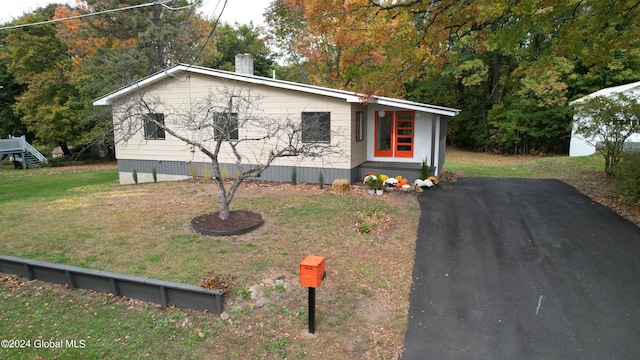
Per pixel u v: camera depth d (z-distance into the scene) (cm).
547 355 445
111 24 2234
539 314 527
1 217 927
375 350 456
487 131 2916
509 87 2795
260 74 3484
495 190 1252
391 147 1448
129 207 1006
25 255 680
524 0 868
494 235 822
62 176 2038
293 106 1287
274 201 1056
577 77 2433
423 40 984
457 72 2564
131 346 457
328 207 995
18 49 2519
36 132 2684
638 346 458
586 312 530
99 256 677
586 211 988
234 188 865
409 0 978
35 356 438
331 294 570
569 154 2472
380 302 556
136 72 2266
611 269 656
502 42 1042
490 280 623
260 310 523
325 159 1282
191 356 442
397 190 1220
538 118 2589
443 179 1448
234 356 443
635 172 955
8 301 551
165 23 2359
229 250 705
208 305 518
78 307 534
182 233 793
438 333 488
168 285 525
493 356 445
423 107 1238
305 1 1024
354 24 979
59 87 2577
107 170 2320
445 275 641
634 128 1222
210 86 1353
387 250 735
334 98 1241
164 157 1486
